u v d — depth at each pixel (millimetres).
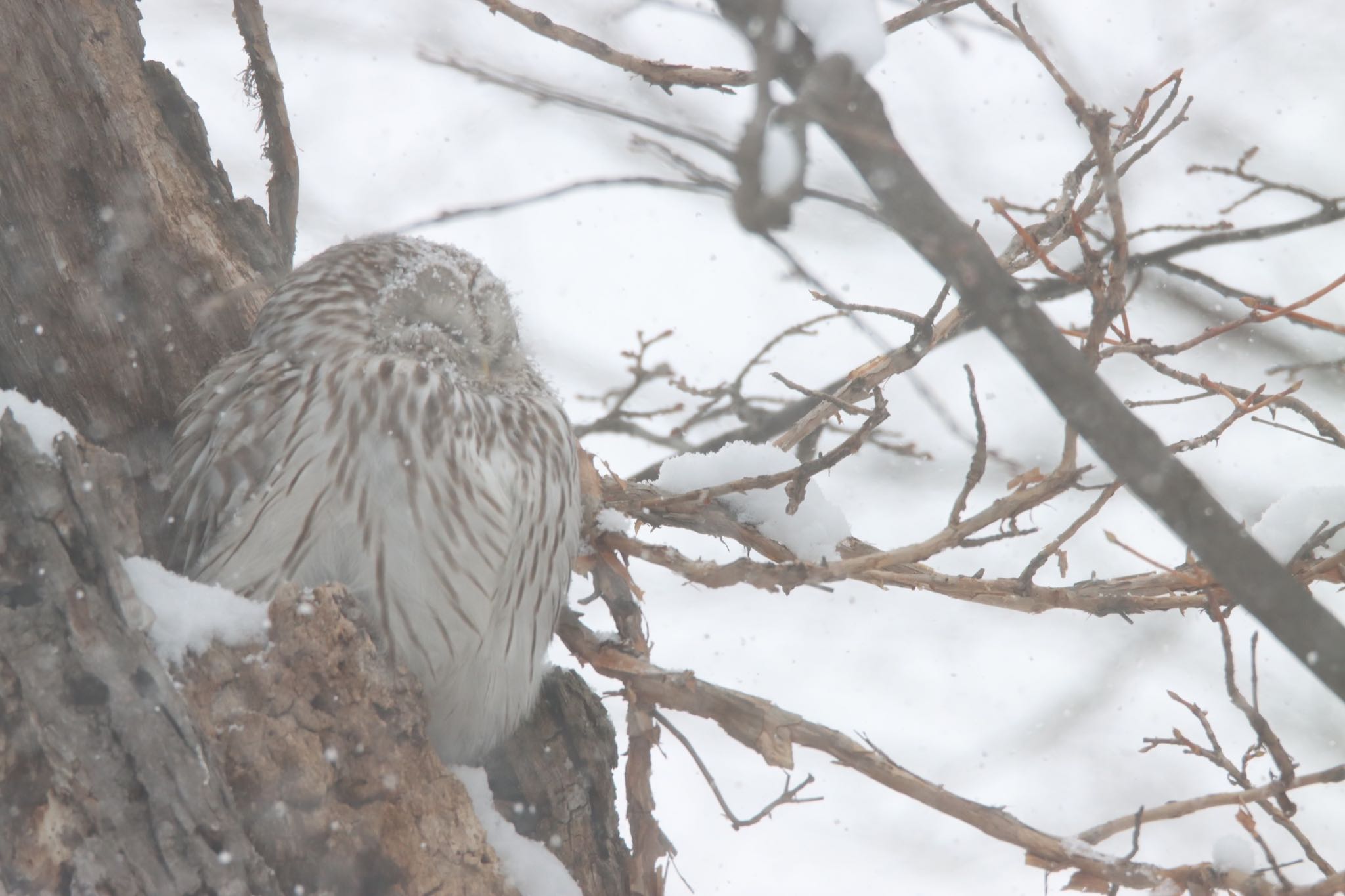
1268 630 6688
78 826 6102
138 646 6395
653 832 9141
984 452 7000
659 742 9125
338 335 8789
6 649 6160
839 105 5281
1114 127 8125
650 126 4945
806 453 10383
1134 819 7949
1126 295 8406
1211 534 6520
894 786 8367
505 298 9562
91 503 6398
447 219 7156
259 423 8570
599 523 9492
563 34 7449
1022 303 5953
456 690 8672
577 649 9305
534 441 8922
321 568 8234
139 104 9609
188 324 9500
